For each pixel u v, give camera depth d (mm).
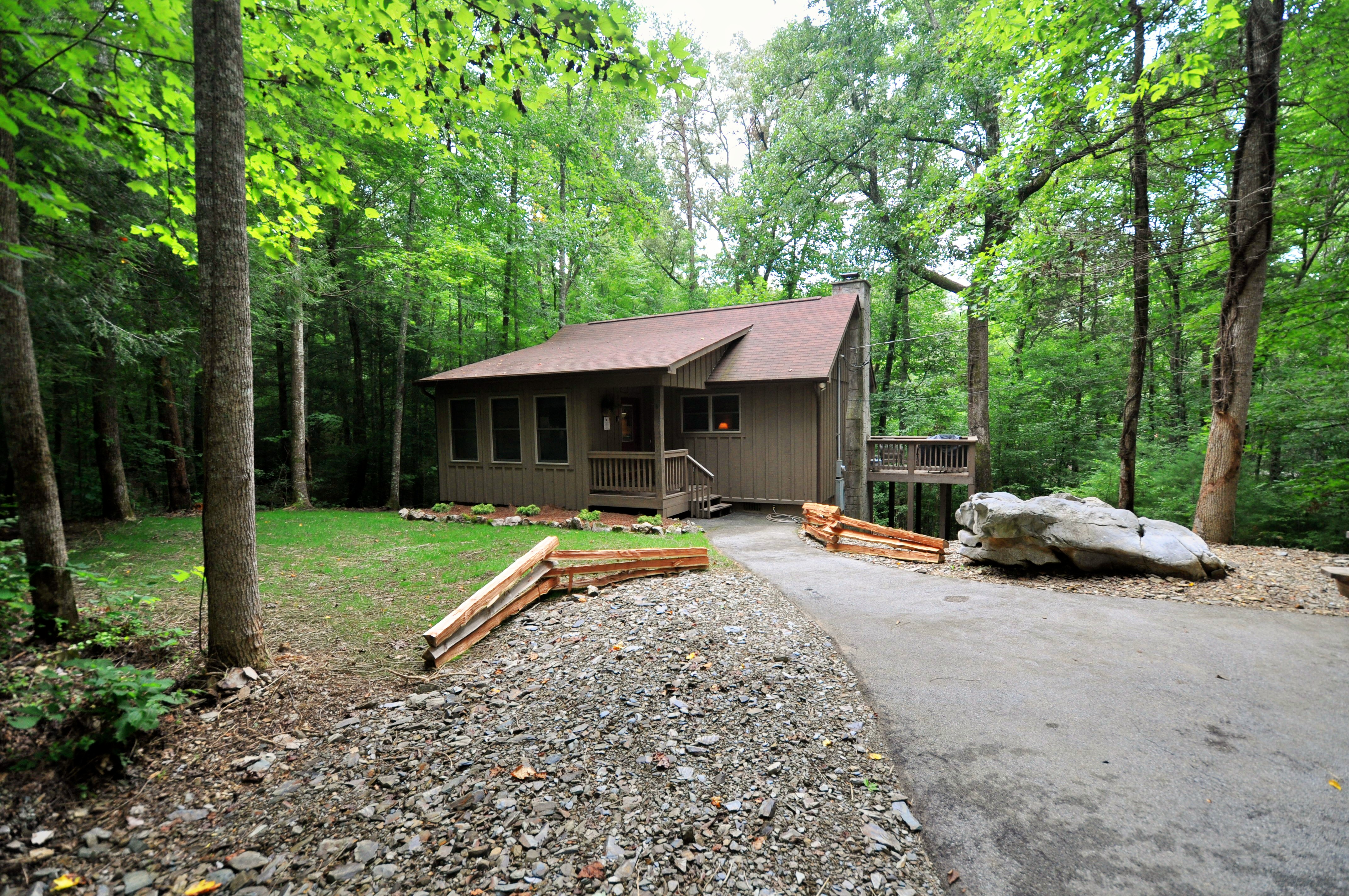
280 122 5262
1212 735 3244
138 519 10953
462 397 13383
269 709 3416
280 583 6285
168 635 4020
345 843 2371
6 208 3686
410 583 6270
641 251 25406
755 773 2869
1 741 2711
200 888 2139
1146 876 2246
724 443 13547
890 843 2420
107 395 10453
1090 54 9852
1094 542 6484
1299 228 9594
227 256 3566
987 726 3367
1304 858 2318
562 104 16672
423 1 3691
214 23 3436
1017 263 11281
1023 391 18016
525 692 3652
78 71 3789
